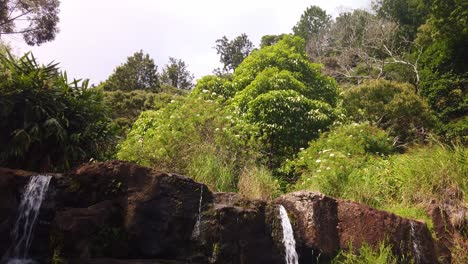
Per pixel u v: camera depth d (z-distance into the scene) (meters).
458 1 17.70
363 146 9.73
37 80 6.29
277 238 5.12
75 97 6.84
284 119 10.91
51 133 5.99
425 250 6.24
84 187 4.59
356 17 40.59
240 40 48.62
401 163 8.29
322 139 10.10
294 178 9.26
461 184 7.43
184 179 4.82
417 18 31.48
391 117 14.95
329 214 5.69
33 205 4.42
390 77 24.80
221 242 4.68
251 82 12.40
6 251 4.32
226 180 6.91
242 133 8.95
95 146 6.76
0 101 5.84
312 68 14.34
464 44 17.69
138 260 4.28
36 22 16.88
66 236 4.18
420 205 7.22
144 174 4.62
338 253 5.51
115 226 4.43
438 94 17.22
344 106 15.34
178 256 4.54
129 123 21.08
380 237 5.81
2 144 5.88
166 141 7.59
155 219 4.50
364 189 7.38
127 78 33.88
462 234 6.94
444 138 14.32
